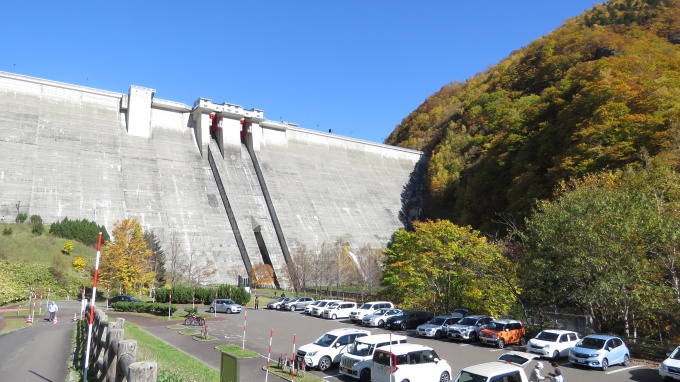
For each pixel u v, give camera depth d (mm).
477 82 156750
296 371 21828
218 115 92250
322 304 47438
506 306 40469
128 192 74375
